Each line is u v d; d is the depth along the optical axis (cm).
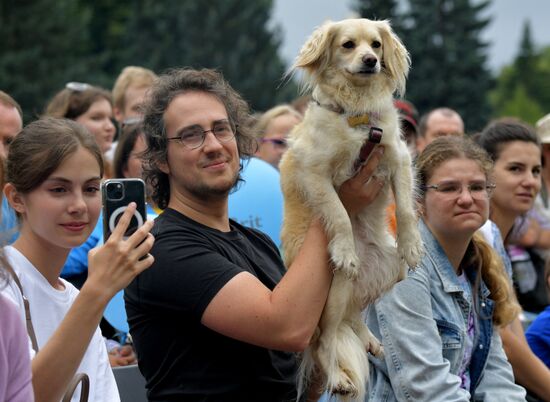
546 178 951
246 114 500
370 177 500
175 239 428
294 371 466
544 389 612
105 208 371
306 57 527
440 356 512
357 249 512
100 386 426
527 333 678
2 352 306
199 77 466
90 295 343
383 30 538
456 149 552
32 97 4000
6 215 498
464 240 553
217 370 422
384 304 522
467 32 4909
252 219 675
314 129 507
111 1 6125
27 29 4366
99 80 4366
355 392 485
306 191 505
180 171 448
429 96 4631
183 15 5381
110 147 872
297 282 429
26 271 406
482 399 548
